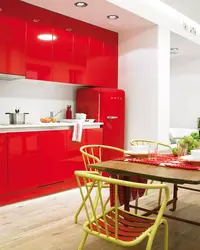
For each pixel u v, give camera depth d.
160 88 4.76
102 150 4.56
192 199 3.71
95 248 2.33
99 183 1.62
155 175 1.74
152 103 4.78
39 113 4.41
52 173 3.84
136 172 1.83
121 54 5.13
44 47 3.96
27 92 4.24
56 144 3.87
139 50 4.91
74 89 4.92
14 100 4.09
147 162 2.15
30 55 3.79
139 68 4.91
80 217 3.00
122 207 3.10
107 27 4.83
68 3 3.79
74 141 4.10
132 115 5.04
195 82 7.52
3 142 3.30
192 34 5.76
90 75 4.63
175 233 2.67
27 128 3.54
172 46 6.26
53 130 3.84
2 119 3.95
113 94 4.75
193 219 3.02
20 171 3.48
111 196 2.46
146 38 4.82
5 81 3.97
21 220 2.92
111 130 4.72
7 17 3.54
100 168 2.01
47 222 2.87
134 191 2.78
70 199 3.65
